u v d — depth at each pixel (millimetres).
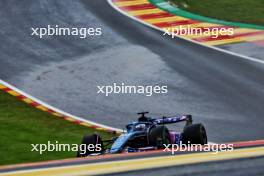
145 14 125375
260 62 103875
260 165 34000
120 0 133625
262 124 78625
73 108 87125
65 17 124312
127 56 107250
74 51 110312
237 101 88000
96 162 37812
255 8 128250
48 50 111000
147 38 114875
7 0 133875
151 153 40281
